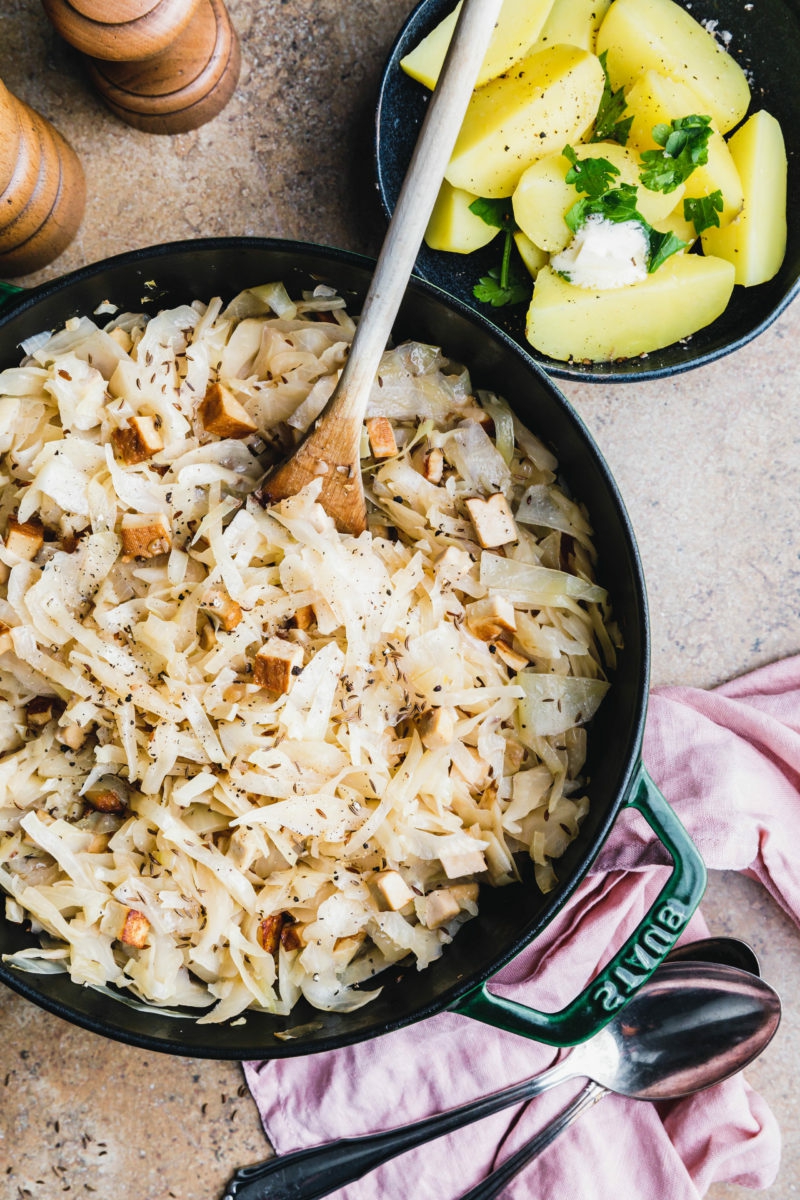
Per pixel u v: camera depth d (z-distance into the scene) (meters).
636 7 0.58
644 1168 0.59
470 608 0.53
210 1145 0.59
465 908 0.54
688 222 0.58
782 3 0.58
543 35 0.58
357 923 0.52
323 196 0.59
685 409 0.61
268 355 0.54
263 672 0.51
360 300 0.55
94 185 0.59
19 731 0.52
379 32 0.59
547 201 0.57
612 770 0.52
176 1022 0.52
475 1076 0.59
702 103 0.58
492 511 0.53
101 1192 0.59
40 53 0.58
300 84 0.59
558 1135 0.59
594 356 0.58
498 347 0.53
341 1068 0.58
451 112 0.46
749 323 0.59
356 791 0.52
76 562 0.51
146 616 0.52
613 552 0.54
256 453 0.54
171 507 0.52
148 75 0.56
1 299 0.56
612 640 0.54
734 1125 0.59
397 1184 0.59
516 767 0.53
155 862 0.52
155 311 0.55
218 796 0.51
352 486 0.52
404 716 0.52
